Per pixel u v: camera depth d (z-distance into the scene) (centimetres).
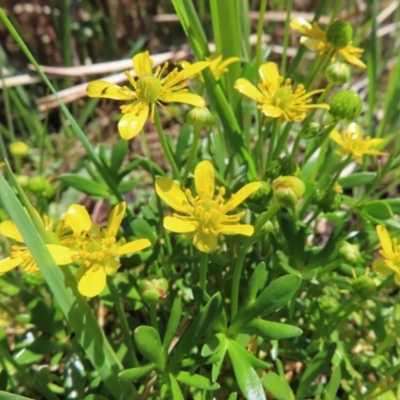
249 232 7
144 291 7
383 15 18
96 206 14
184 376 8
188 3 10
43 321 9
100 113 17
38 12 19
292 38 19
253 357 8
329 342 9
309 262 9
